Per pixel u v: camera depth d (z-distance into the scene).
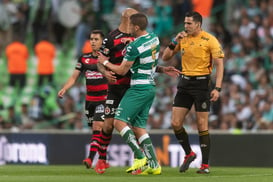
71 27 62.62
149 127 52.81
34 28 62.91
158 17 61.06
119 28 30.75
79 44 61.75
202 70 31.52
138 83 29.70
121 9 62.41
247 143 43.12
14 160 46.03
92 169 35.66
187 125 51.16
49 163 45.38
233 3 61.06
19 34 63.06
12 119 56.16
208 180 27.47
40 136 45.62
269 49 57.19
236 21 60.19
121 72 29.41
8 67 60.84
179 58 56.44
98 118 34.66
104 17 62.53
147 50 29.36
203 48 31.27
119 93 30.61
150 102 30.34
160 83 56.44
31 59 62.19
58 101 56.84
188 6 60.91
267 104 51.53
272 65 56.31
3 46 63.03
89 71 34.88
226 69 56.25
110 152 44.38
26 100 59.38
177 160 43.47
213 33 58.88
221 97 52.28
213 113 51.56
